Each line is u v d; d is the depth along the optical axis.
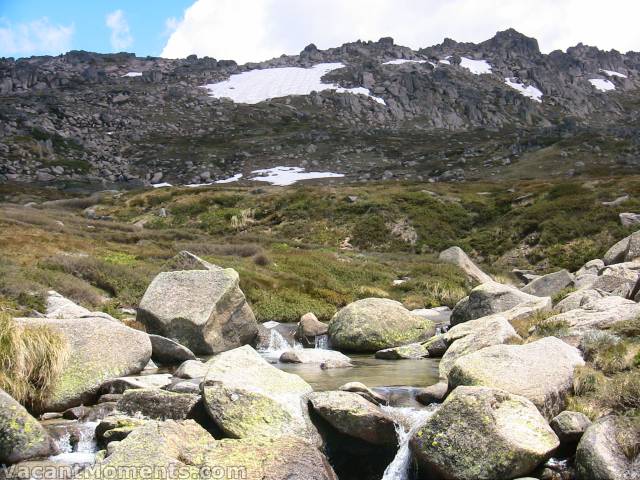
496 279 42.91
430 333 20.92
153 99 177.88
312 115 170.88
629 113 199.50
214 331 19.00
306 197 68.19
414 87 188.75
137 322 19.33
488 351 12.21
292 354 17.70
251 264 33.44
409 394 12.93
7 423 9.99
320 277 33.69
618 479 8.47
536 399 10.55
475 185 74.19
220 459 8.86
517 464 8.88
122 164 127.81
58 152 127.75
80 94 175.12
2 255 25.86
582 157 110.31
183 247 38.44
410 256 49.31
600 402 10.82
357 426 10.58
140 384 12.61
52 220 47.00
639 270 22.70
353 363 17.34
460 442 9.23
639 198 52.31
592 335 13.30
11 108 144.62
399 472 10.09
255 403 10.67
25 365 11.94
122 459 8.75
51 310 18.95
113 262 29.91
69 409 12.00
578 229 49.47
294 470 8.81
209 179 115.62
